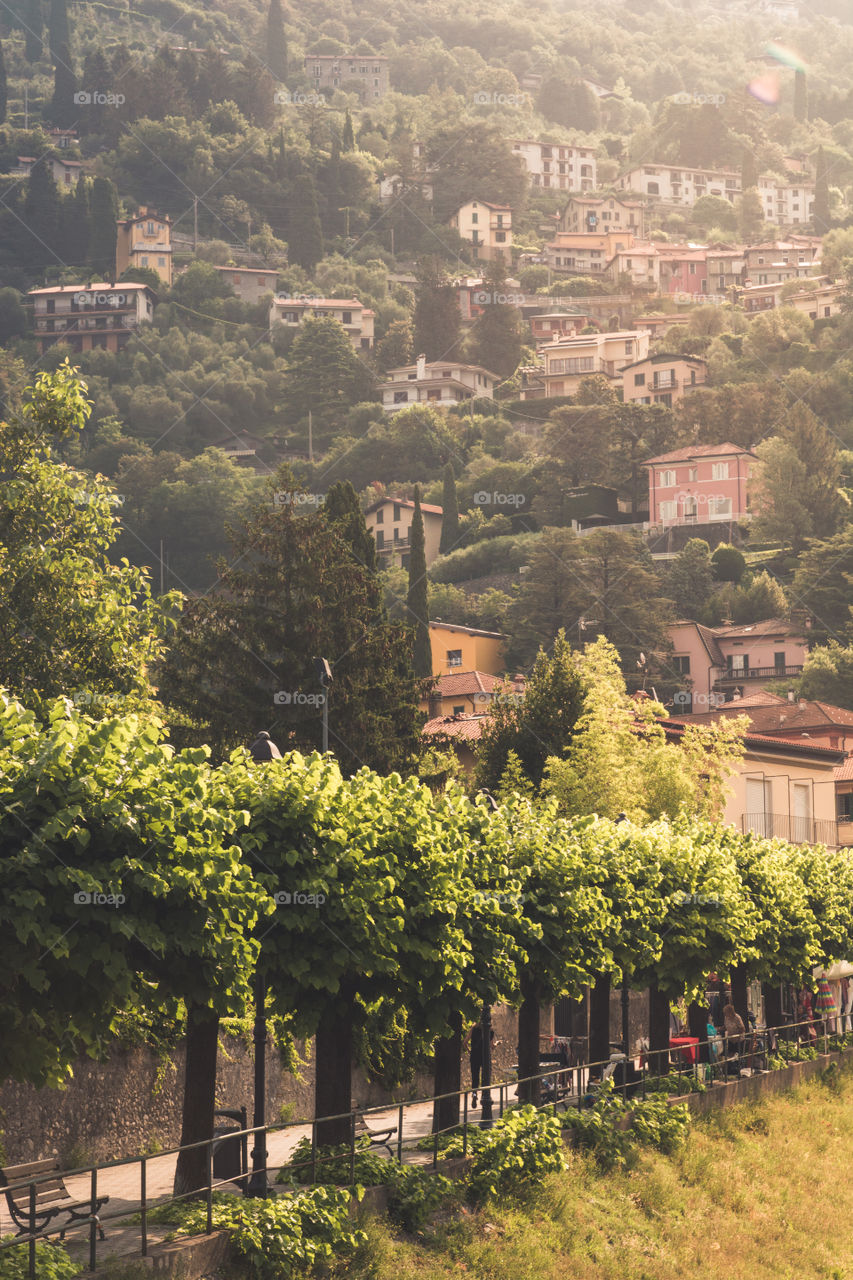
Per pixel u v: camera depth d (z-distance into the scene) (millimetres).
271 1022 26297
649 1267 26297
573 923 29766
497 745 61219
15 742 17469
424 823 24500
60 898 17000
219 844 18953
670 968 36000
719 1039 40188
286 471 55156
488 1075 34125
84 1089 26953
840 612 165375
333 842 22047
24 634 32750
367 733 51031
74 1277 16594
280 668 50750
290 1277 19297
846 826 76750
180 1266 17859
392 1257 21609
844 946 49125
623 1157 30688
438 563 199500
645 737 61031
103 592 34125
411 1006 25922
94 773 17406
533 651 150625
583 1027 46625
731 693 151500
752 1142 36281
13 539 34156
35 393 35250
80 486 35344
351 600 53531
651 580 157625
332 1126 24625
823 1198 34750
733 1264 28297
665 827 37344
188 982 18969
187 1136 20891
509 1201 25953
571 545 158500
